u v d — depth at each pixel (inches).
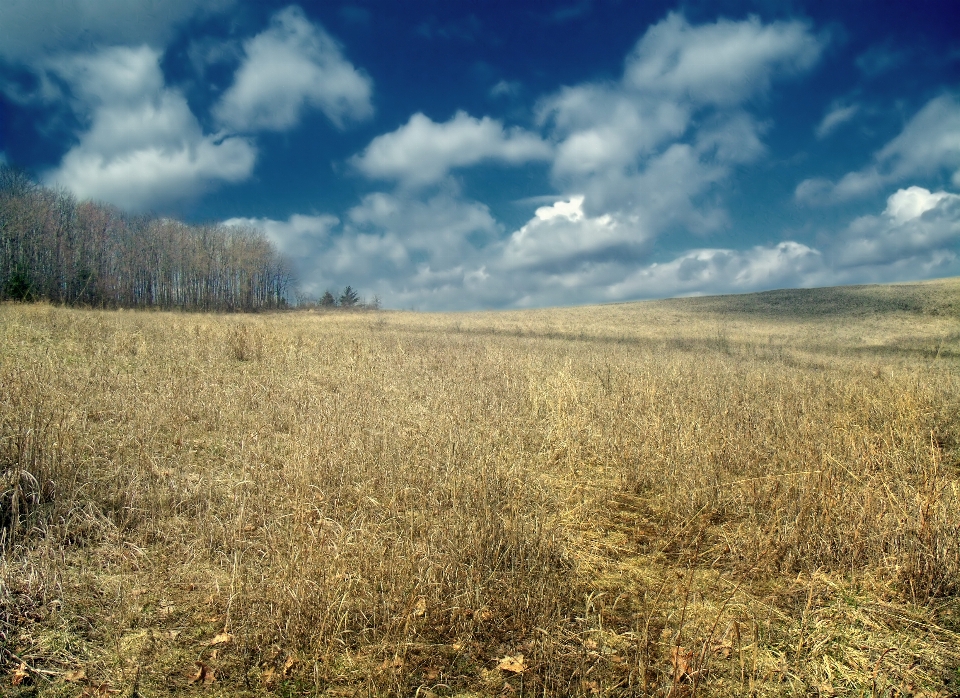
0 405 223.5
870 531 165.2
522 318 1889.8
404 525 176.2
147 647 119.3
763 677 117.2
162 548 155.9
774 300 2244.1
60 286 2144.4
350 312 2519.7
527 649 122.7
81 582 138.3
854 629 133.8
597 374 420.2
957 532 159.0
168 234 2815.0
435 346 674.8
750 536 171.9
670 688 108.8
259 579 142.4
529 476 222.4
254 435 246.5
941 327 1424.7
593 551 170.6
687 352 862.5
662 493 213.0
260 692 109.3
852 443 235.3
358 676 114.6
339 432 240.7
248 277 3048.7
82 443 207.6
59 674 111.1
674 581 154.3
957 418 301.4
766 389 371.9
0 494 157.9
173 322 650.2
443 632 127.4
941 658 124.0
